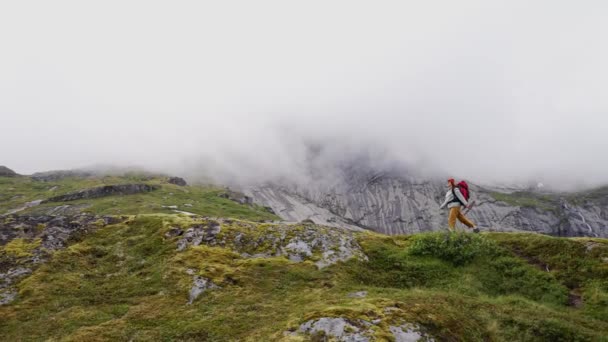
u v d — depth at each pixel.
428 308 15.62
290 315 16.41
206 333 15.77
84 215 31.27
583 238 24.56
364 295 18.42
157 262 23.88
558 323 16.02
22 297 20.11
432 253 24.91
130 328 16.64
